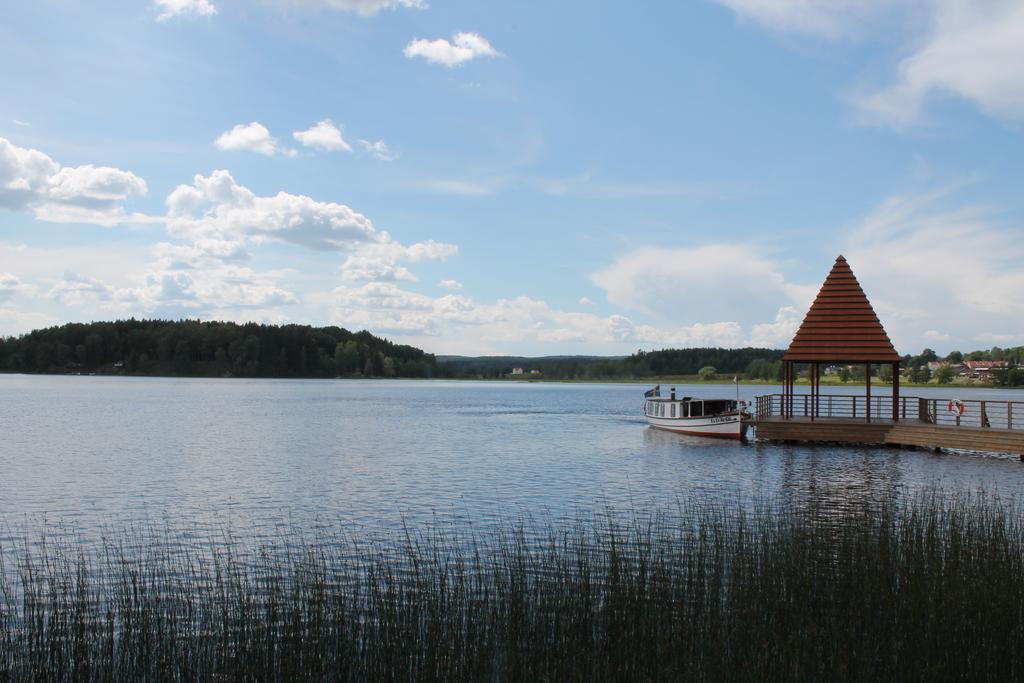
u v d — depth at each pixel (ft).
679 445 181.27
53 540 78.95
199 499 104.12
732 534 58.85
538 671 37.88
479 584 49.60
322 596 45.80
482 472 133.39
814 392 167.63
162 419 260.62
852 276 165.37
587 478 125.59
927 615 42.37
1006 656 39.60
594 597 46.37
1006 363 646.74
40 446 173.47
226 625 41.55
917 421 164.96
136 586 48.08
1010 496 98.94
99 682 37.63
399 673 37.96
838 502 96.37
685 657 38.50
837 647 39.22
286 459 152.46
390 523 87.25
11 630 44.86
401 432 223.30
